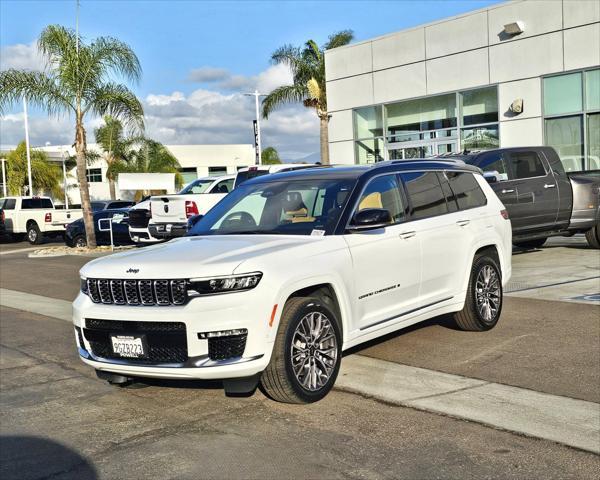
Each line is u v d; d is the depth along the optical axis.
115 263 5.33
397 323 6.15
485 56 19.66
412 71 21.52
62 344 8.03
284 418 4.99
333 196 5.97
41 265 17.34
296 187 6.29
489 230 7.36
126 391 5.90
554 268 11.23
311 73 26.50
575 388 5.30
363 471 4.02
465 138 20.44
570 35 17.83
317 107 26.16
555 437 4.39
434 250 6.57
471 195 7.46
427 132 21.41
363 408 5.12
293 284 5.04
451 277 6.82
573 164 18.17
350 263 5.60
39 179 50.53
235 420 5.00
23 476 4.22
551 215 12.28
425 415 4.90
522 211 11.81
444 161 7.32
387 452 4.29
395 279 6.09
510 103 19.23
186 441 4.65
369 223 5.62
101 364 5.18
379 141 22.80
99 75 20.02
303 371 5.18
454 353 6.50
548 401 5.05
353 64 23.20
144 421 5.11
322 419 4.93
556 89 18.31
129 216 18.23
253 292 4.81
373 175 6.21
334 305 5.54
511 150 12.05
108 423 5.12
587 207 12.68
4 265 18.05
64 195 52.88
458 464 4.06
